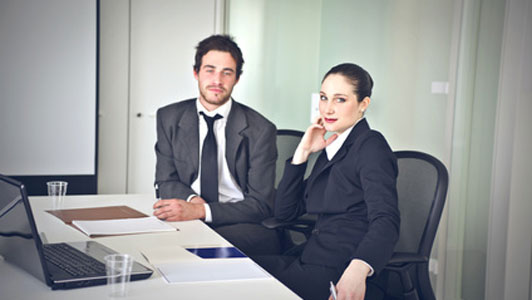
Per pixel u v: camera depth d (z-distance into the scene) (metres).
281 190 2.21
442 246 2.70
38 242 1.16
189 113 2.43
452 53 2.64
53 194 1.96
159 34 4.28
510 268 2.39
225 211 2.13
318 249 1.87
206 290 1.19
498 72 2.42
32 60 3.88
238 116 2.41
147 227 1.77
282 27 3.98
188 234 1.72
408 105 2.91
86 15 3.96
